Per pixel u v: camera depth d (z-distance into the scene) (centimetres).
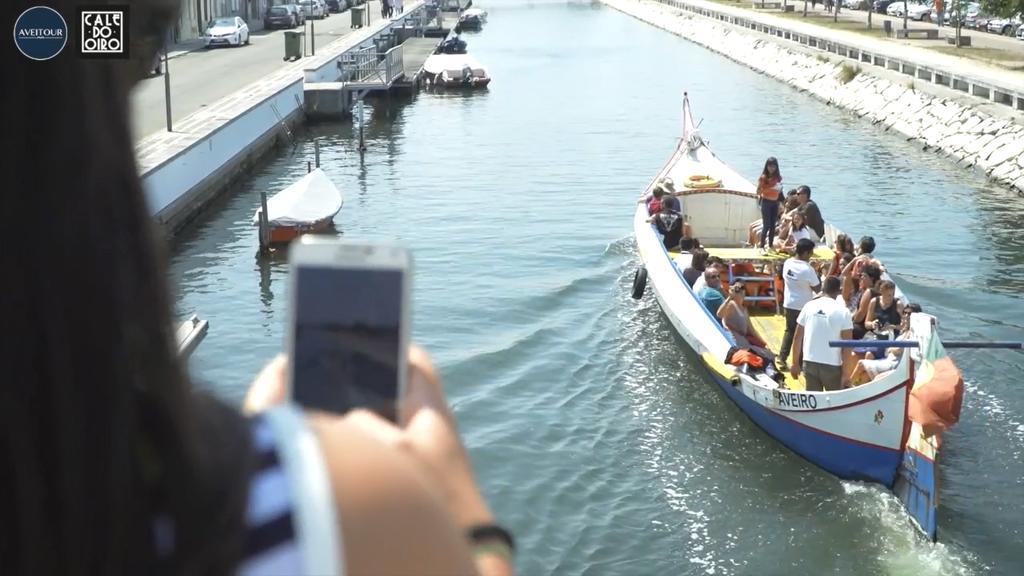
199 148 2788
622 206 2920
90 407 82
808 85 5288
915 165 3475
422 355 136
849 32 6188
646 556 1193
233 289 2180
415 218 2789
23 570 81
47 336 81
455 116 4581
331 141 4006
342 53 5072
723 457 1412
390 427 119
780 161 3569
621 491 1336
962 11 5966
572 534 1241
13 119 81
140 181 87
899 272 2294
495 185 3200
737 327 1641
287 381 129
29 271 81
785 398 1381
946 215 2806
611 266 2338
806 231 1948
